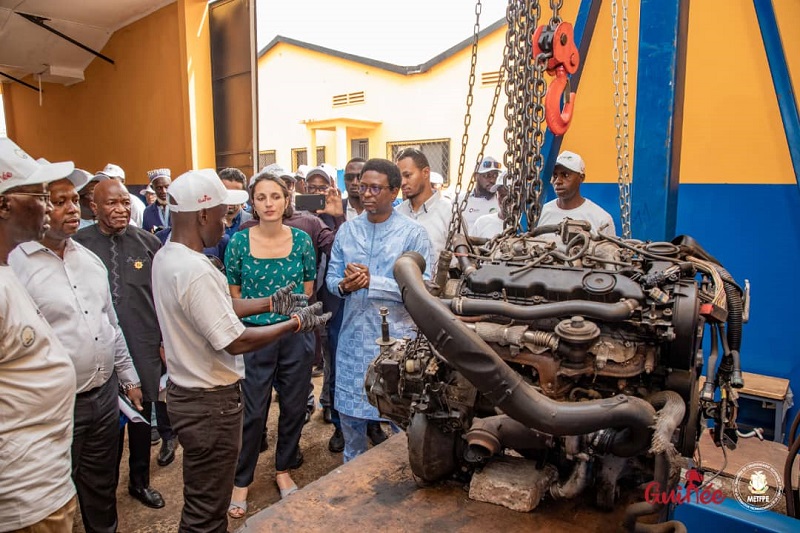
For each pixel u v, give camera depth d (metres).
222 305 1.91
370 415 2.53
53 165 1.62
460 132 11.59
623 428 1.25
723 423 1.62
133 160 7.83
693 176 3.69
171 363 1.99
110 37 7.73
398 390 1.60
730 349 1.63
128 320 2.75
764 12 3.04
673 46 2.43
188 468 2.05
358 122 12.52
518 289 1.47
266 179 2.70
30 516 1.53
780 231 3.44
